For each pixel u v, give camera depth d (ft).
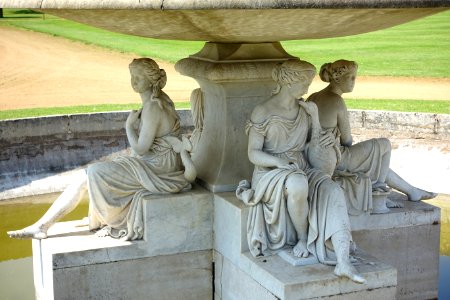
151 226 20.58
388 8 15.76
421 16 17.75
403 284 22.82
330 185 18.92
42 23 104.99
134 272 20.62
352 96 55.11
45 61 74.43
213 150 22.18
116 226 21.09
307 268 18.26
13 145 35.83
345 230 18.33
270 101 19.85
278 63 21.13
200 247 21.25
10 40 86.43
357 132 40.93
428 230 22.71
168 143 21.29
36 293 22.27
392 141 39.75
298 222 18.83
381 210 22.18
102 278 20.30
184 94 58.44
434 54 75.51
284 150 19.77
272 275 17.90
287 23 16.70
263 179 19.04
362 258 18.94
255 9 15.25
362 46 82.33
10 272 26.68
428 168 37.52
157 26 17.71
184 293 21.35
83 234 21.27
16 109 52.34
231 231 19.98
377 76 64.34
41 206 33.68
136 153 21.31
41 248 20.85
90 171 20.72
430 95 55.31
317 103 22.61
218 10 15.67
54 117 36.99
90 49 82.07
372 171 22.59
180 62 23.04
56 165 37.22
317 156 20.07
